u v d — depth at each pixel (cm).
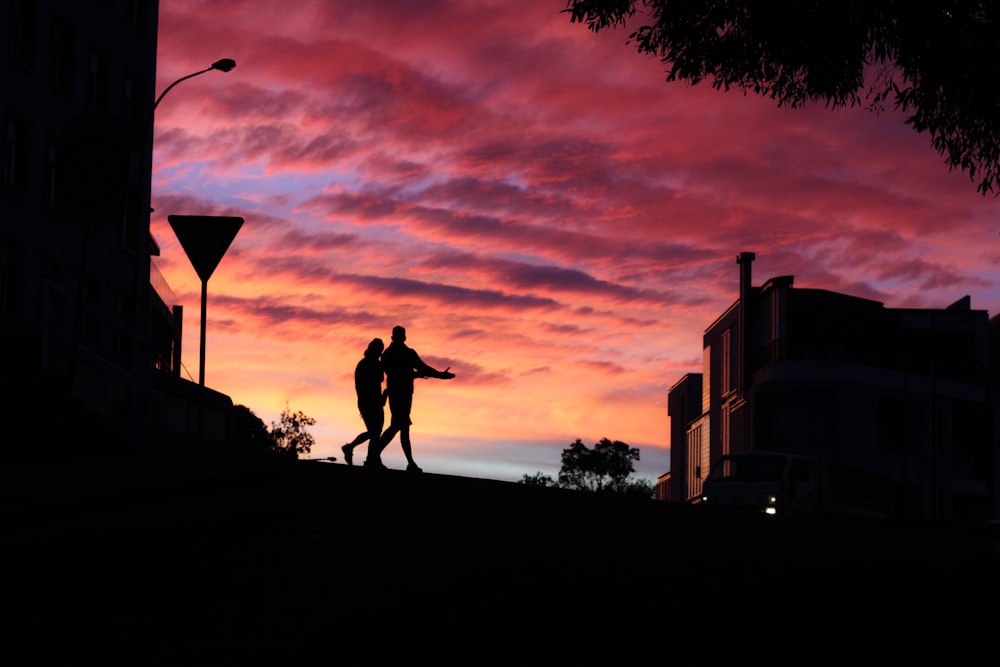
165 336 5641
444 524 1339
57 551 1082
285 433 10631
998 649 771
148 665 661
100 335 2347
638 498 1936
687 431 9381
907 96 1633
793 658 722
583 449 11650
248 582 940
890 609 902
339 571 998
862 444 6831
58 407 2009
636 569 1041
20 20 4050
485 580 958
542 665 676
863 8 1560
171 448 2542
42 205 4119
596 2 1641
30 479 1557
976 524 3294
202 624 777
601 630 773
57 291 2138
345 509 1464
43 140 4141
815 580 1021
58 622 772
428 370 2148
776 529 1495
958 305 7600
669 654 714
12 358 2539
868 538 1482
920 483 7056
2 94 3894
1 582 913
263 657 685
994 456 7369
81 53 4419
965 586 1028
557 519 1440
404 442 2147
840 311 7088
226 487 1744
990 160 1658
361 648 709
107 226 4544
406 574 987
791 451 6881
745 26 1619
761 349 7300
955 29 1545
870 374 6912
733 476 3881
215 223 2314
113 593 883
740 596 920
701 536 1335
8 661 662
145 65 4891
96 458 2023
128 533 1217
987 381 7438
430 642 727
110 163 1482
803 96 1672
